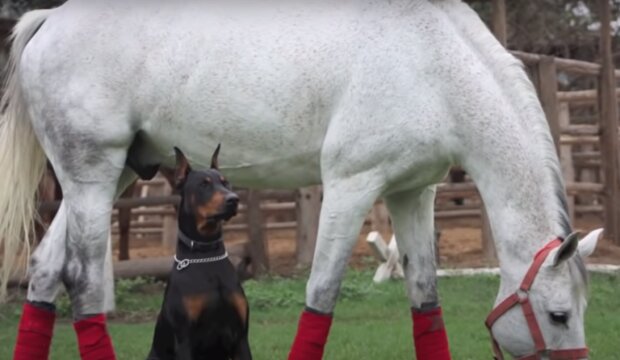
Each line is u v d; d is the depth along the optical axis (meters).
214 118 6.19
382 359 7.88
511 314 5.57
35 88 6.55
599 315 9.84
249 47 6.10
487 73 5.85
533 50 19.66
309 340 5.95
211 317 5.45
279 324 9.80
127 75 6.32
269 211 16.62
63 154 6.45
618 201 15.00
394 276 12.22
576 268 5.44
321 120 6.04
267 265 13.07
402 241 6.39
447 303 10.67
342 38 5.96
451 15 6.04
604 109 14.98
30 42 6.70
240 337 5.55
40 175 6.95
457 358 7.91
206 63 6.16
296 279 12.70
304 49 6.00
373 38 5.90
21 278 10.60
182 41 6.23
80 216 6.41
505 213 5.69
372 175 5.91
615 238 14.93
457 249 14.90
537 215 5.62
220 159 6.32
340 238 5.96
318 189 13.73
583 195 17.55
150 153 6.70
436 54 5.86
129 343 8.75
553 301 5.40
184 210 5.52
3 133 6.84
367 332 9.05
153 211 16.80
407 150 5.85
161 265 12.44
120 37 6.34
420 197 6.31
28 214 6.87
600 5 15.02
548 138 5.74
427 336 6.31
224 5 6.25
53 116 6.46
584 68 14.41
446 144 5.88
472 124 5.80
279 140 6.13
